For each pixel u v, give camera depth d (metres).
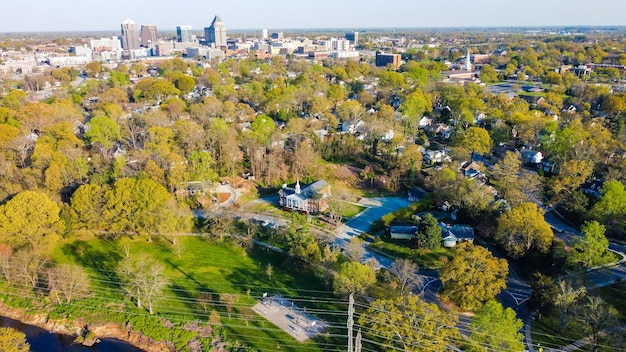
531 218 92.44
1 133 131.62
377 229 112.19
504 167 128.50
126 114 192.25
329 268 88.06
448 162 149.88
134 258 97.56
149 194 102.31
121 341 76.94
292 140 160.00
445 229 106.75
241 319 79.19
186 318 80.06
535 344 71.94
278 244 104.62
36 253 91.94
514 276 91.62
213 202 125.00
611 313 69.94
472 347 64.44
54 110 166.00
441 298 84.12
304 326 77.31
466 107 194.88
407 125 181.25
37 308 83.19
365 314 67.69
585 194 123.44
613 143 144.38
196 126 152.50
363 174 143.00
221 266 95.88
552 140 152.50
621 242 104.06
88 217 101.62
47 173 110.75
